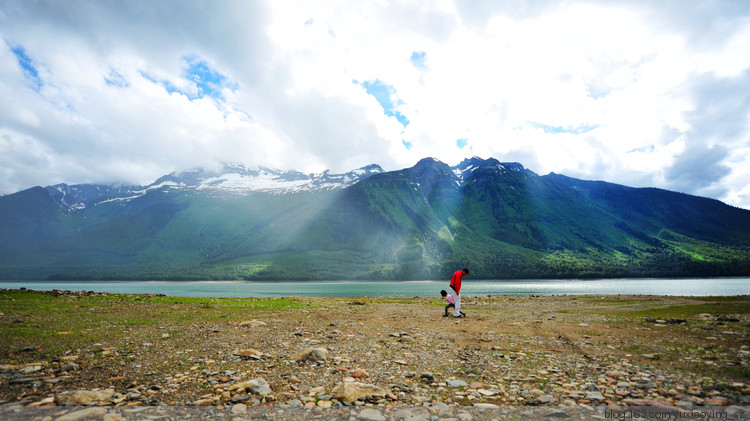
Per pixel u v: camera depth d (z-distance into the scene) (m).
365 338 13.59
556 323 18.12
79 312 20.09
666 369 8.97
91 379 7.82
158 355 10.28
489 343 12.79
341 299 39.31
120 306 24.17
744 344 11.83
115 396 6.71
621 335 14.29
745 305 24.53
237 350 11.08
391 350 11.41
